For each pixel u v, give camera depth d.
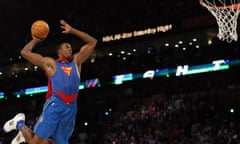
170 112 22.38
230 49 23.30
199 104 22.56
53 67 6.96
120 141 22.17
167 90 25.20
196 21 24.66
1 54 31.14
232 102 23.52
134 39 26.62
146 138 21.06
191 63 24.50
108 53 28.61
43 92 28.86
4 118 30.78
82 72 27.97
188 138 20.66
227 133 19.42
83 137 24.62
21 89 29.72
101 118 26.28
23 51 7.00
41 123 6.82
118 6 27.67
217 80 24.52
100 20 28.11
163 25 25.75
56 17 29.28
